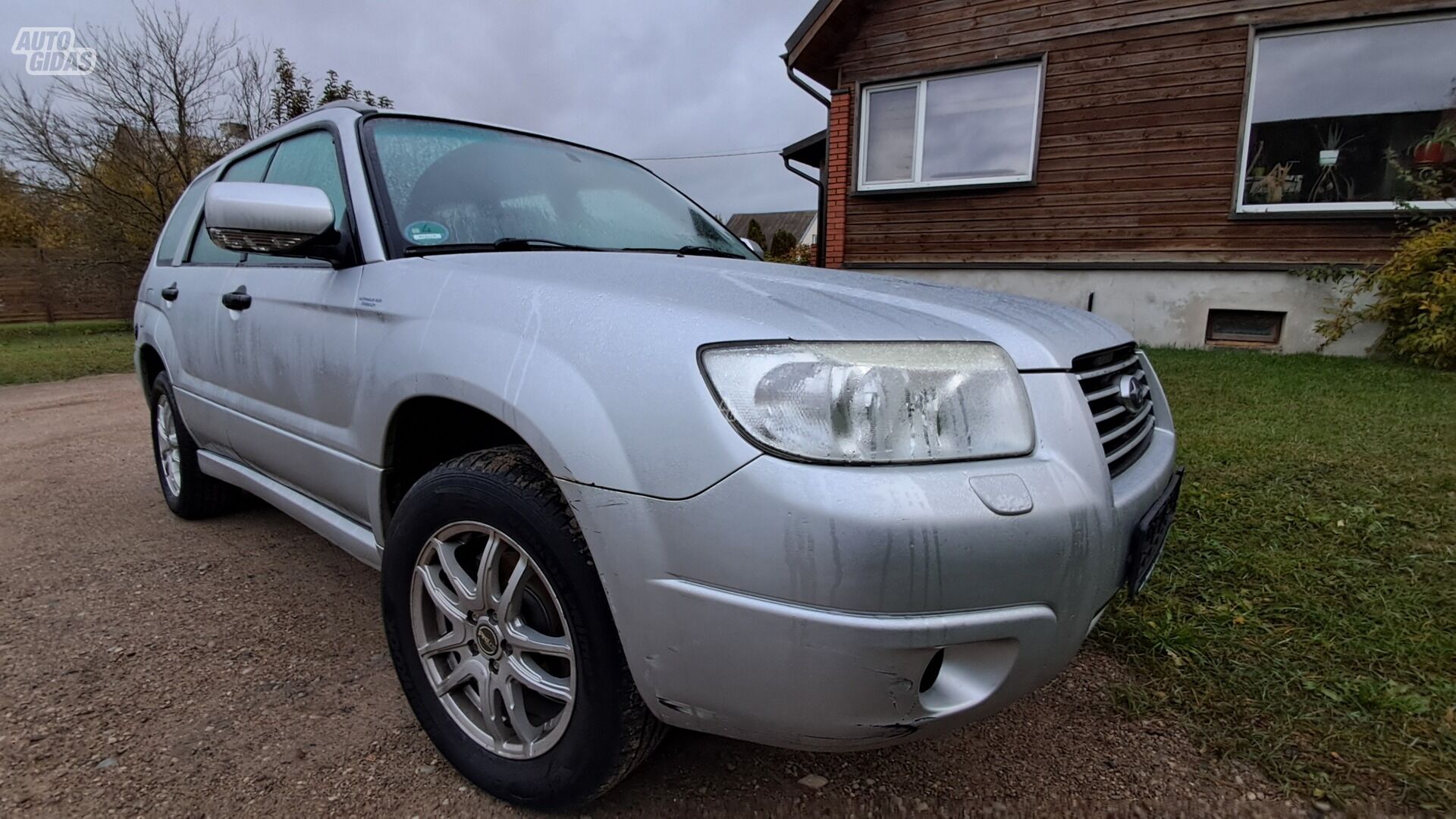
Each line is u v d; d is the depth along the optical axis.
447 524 1.59
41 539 3.20
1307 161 7.21
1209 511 3.06
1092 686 2.02
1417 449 3.79
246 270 2.50
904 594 1.12
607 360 1.32
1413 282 6.26
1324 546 2.73
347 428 1.92
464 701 1.71
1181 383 5.57
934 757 1.77
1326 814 1.56
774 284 1.63
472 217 2.14
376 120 2.29
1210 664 2.07
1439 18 6.60
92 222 15.91
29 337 14.04
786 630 1.14
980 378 1.29
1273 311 7.34
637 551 1.25
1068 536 1.24
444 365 1.56
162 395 3.39
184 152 15.20
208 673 2.11
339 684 2.06
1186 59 7.46
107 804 1.58
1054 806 1.61
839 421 1.16
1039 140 8.25
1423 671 2.00
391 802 1.61
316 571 2.85
